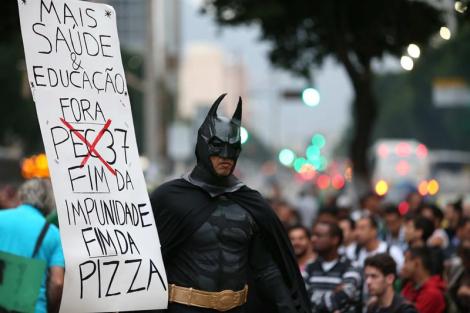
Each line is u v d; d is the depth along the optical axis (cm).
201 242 1119
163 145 6588
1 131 8756
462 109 11288
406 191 4956
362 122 3734
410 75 10788
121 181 1098
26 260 1073
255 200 1153
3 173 6875
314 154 6519
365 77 3653
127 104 1127
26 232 1101
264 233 1163
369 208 2550
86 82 1103
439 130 11819
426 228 1780
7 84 8375
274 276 1174
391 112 12744
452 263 1816
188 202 1123
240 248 1136
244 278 1142
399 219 2130
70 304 1047
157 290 1095
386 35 3350
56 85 1080
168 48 9662
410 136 12912
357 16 3441
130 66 9481
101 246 1066
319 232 1467
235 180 1159
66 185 1060
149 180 3528
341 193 5116
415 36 3091
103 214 1077
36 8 1082
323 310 1441
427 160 7438
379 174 7394
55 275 1095
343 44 3519
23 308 1065
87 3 1121
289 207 2622
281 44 3800
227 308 1121
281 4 3588
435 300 1460
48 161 1055
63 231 1048
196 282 1114
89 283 1056
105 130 1102
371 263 1350
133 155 1116
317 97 3231
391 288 1351
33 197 1124
